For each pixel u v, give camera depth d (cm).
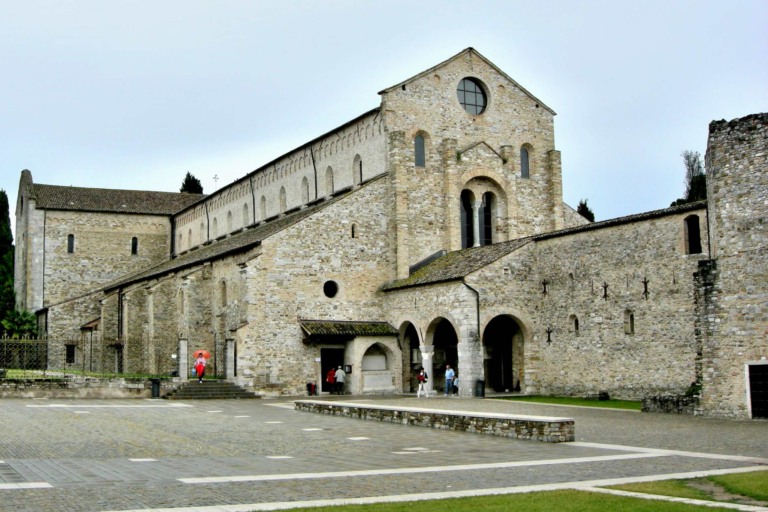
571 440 2728
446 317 5184
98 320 8031
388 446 2642
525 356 5175
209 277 6391
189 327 6281
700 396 3634
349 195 5850
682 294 4281
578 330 4897
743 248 3534
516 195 6250
